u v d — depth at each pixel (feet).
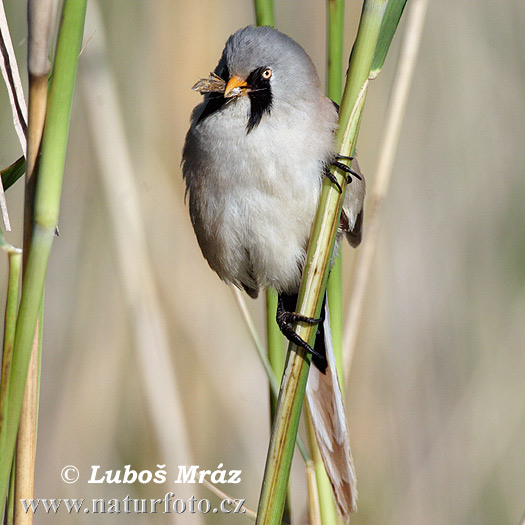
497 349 37.04
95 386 33.45
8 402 13.75
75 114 33.71
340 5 19.89
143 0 35.63
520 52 38.88
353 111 16.96
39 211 13.48
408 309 36.91
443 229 37.93
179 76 35.63
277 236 21.89
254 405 34.96
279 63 21.39
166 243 35.19
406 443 35.73
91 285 33.99
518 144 38.70
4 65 14.87
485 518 34.94
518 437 36.04
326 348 20.98
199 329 35.06
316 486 21.44
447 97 38.83
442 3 39.06
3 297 33.99
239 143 21.47
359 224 24.81
